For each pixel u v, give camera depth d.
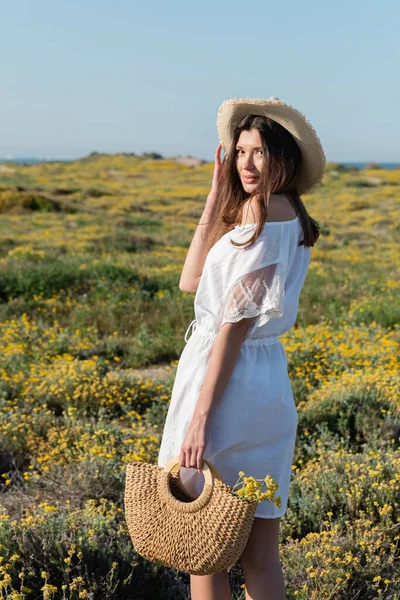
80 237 22.30
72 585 2.85
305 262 2.29
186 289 2.47
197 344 2.18
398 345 8.01
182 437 2.17
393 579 3.05
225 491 1.98
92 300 11.38
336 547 3.17
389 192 51.19
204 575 2.05
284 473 2.22
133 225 29.62
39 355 7.97
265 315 2.05
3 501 4.18
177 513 2.04
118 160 92.69
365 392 5.77
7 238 20.81
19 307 10.65
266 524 2.18
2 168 76.31
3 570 2.83
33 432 5.22
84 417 5.68
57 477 4.41
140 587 3.18
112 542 3.31
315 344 7.79
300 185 2.31
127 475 2.17
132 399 6.32
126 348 8.63
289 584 3.09
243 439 2.11
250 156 2.20
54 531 3.25
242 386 2.10
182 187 59.25
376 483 3.75
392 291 12.44
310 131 2.16
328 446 4.89
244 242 2.07
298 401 6.11
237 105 2.22
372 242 26.45
